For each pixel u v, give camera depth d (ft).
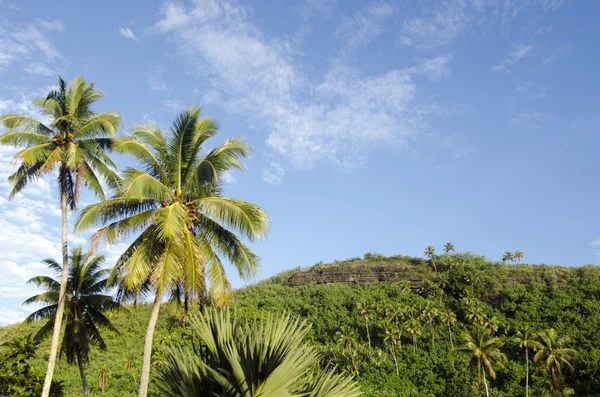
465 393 176.86
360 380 199.31
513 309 283.59
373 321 274.57
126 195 42.75
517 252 366.63
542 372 191.72
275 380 21.25
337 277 389.80
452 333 247.70
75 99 65.36
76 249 87.56
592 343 219.61
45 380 59.16
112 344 238.68
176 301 51.16
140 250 44.32
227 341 22.03
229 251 49.70
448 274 335.88
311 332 277.03
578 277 306.96
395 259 413.39
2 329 242.58
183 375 22.11
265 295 360.89
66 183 67.10
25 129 63.10
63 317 84.38
